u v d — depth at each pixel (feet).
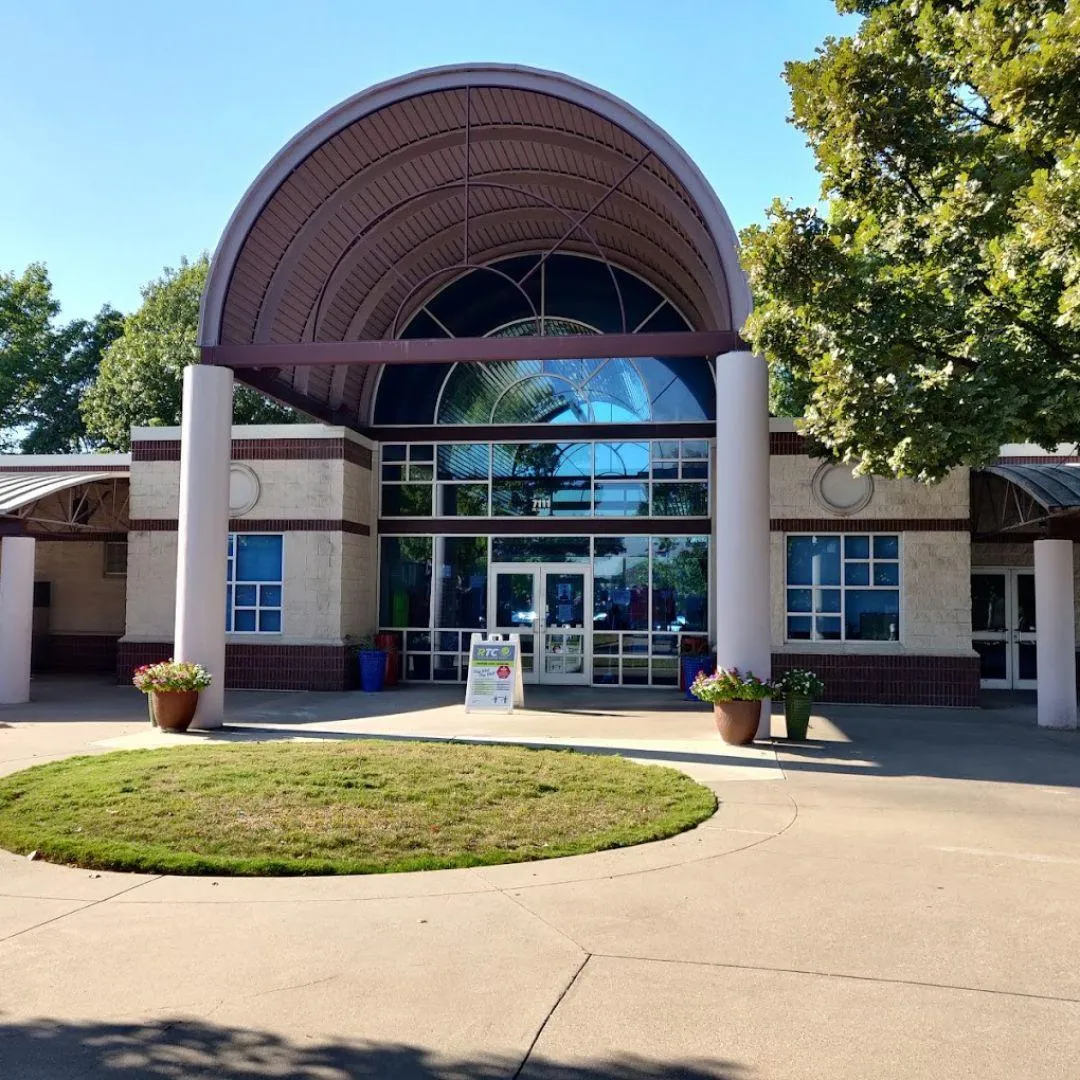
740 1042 14.05
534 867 22.89
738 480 42.09
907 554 55.77
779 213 35.29
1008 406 28.07
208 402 44.75
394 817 26.25
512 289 66.85
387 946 17.80
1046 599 47.70
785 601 56.65
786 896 20.66
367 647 63.57
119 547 75.41
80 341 143.13
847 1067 13.34
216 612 44.37
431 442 66.85
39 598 75.61
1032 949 17.70
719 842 25.03
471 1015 14.92
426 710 51.72
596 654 64.59
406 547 66.85
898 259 34.96
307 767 31.68
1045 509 45.55
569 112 46.91
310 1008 15.15
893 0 36.22
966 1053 13.74
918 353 32.04
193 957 17.25
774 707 53.67
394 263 60.90
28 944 17.87
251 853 23.32
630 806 28.27
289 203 47.75
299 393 56.59
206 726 43.83
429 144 50.08
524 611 65.51
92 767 32.71
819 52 33.96
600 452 65.67
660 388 65.36
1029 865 23.03
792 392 44.80
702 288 54.60
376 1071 13.19
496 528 65.98
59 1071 13.16
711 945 17.85
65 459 74.02
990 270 31.32
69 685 63.98
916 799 30.14
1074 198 25.05
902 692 55.26
